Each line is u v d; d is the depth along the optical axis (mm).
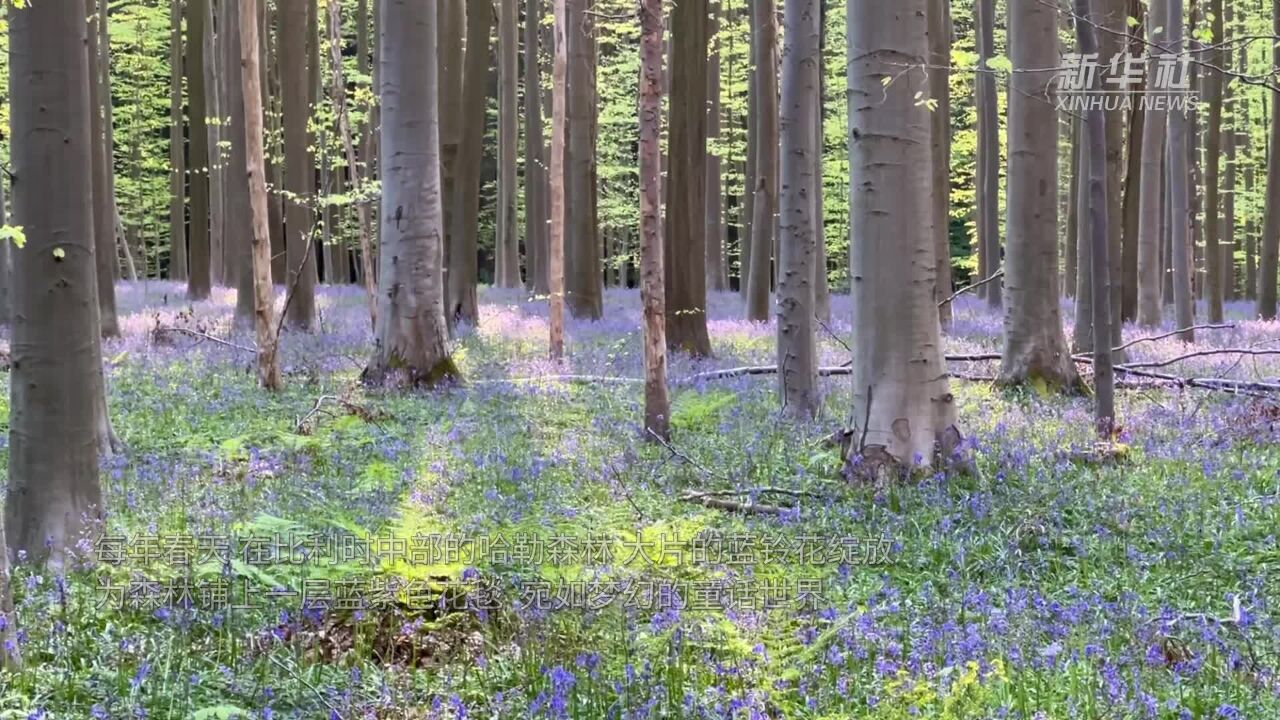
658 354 10062
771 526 7262
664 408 10078
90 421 6434
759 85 20312
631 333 19438
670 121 16750
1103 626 5172
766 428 10523
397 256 13656
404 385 13273
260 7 27953
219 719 4137
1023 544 6883
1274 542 6789
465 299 21312
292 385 13203
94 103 17359
